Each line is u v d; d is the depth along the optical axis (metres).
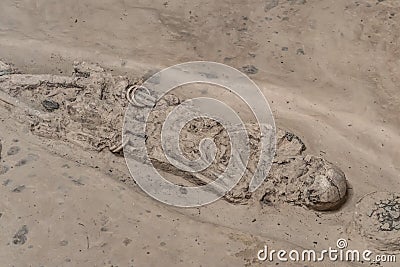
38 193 3.12
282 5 4.30
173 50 4.10
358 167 3.40
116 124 3.39
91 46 4.14
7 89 3.65
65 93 3.65
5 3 4.43
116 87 3.55
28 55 4.10
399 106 3.68
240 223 3.09
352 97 3.74
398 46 3.96
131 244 2.90
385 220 2.96
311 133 3.58
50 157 3.33
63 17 4.34
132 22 4.28
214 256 2.86
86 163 3.33
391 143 3.51
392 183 3.31
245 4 4.34
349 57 3.94
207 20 4.26
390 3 4.20
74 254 2.85
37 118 3.48
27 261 2.83
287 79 3.88
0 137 3.43
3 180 3.19
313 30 4.11
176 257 2.85
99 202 3.09
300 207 3.16
